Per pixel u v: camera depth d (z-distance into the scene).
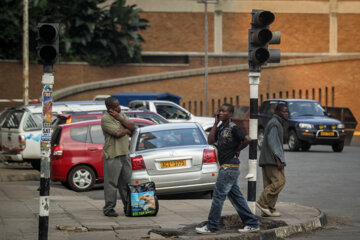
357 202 35.66
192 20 167.00
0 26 120.06
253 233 24.34
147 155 34.34
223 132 23.97
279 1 170.62
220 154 24.08
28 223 26.48
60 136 42.47
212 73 133.88
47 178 21.83
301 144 71.06
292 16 171.00
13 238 23.28
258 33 26.02
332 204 34.94
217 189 24.02
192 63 159.38
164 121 52.16
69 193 39.81
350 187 42.12
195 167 34.91
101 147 42.88
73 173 42.09
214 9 167.62
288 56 170.88
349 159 61.62
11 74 122.31
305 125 70.25
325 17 171.88
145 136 35.47
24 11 78.06
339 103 138.88
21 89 123.06
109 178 28.53
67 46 128.00
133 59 141.88
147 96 96.25
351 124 86.69
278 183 28.48
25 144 51.03
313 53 171.50
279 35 26.39
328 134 70.00
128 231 24.92
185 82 132.62
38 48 21.91
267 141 28.53
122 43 135.62
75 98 123.25
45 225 21.73
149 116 51.88
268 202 28.61
